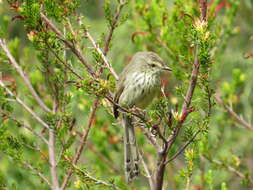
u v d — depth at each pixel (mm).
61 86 12047
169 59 13852
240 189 17219
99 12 18766
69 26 11258
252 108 18391
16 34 18375
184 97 9977
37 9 10305
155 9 13594
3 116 11922
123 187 12938
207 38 9719
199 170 14406
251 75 18453
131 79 12453
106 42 11859
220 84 15844
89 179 10797
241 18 19359
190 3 13000
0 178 11758
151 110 10039
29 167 11750
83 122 14211
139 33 13852
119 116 12398
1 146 11484
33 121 13977
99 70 11086
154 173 11258
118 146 14750
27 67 13875
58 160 11430
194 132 10242
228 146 16531
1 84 12297
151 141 10625
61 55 11398
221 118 14469
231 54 19016
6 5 14242
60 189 11781
